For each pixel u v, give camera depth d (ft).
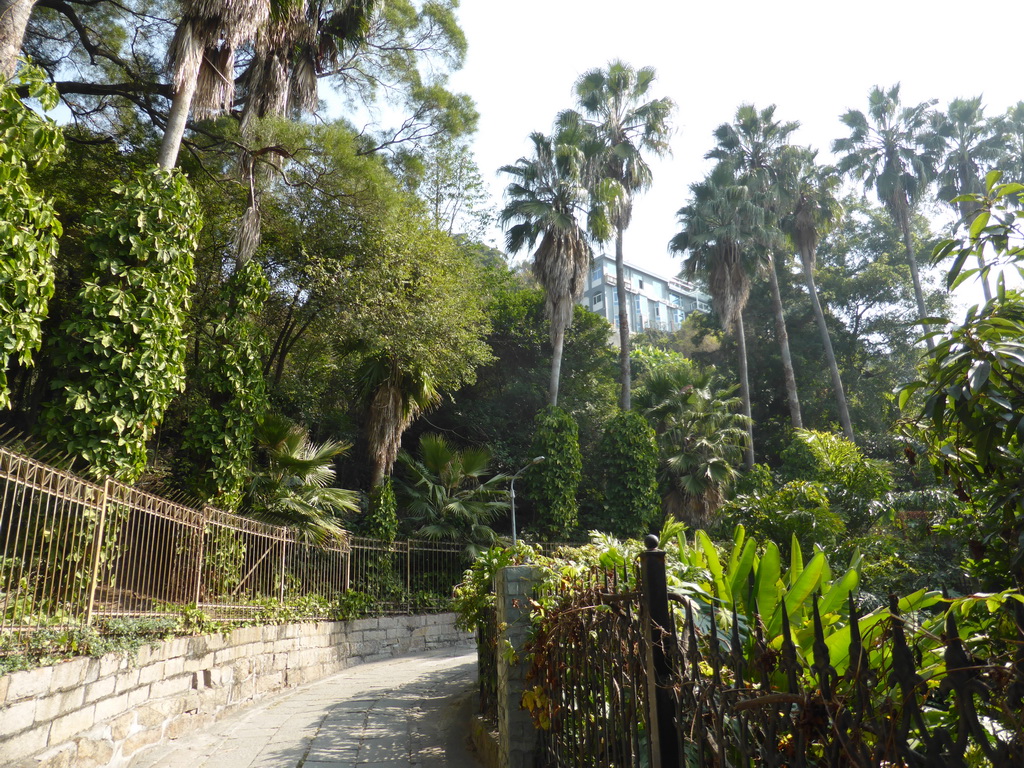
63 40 53.67
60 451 24.68
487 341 95.25
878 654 8.29
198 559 29.53
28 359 20.03
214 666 29.55
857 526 39.86
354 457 83.71
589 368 101.91
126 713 21.70
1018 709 4.30
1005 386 8.16
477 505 65.00
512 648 16.48
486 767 19.11
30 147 20.81
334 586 50.60
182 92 36.35
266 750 22.65
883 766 5.41
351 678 42.32
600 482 86.74
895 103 104.37
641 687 9.26
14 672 16.26
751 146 105.40
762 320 125.90
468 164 82.28
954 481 10.09
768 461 118.32
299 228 57.16
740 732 6.77
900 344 120.98
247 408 39.01
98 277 27.25
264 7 37.32
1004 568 10.70
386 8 61.11
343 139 54.29
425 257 61.62
